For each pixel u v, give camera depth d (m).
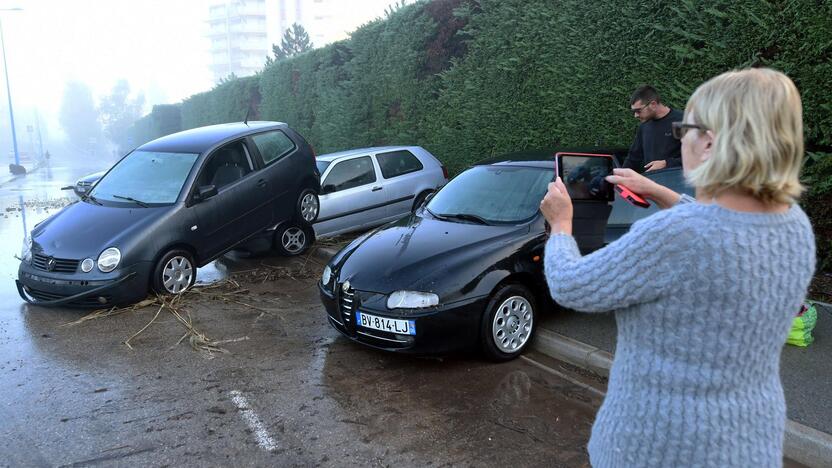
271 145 7.77
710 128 1.28
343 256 4.85
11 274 7.83
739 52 5.72
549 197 1.62
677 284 1.25
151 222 6.10
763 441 1.29
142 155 7.23
